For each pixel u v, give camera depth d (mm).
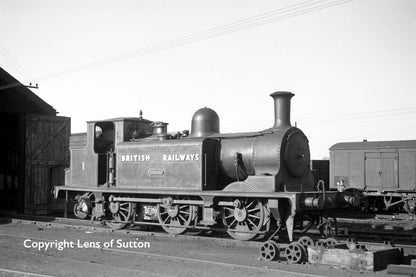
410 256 10930
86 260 10367
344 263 9570
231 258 10758
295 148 13016
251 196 12367
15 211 23625
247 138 13586
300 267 9758
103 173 16781
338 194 12930
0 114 24625
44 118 22797
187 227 13867
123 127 16203
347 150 27391
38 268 9438
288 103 13484
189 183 13914
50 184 23359
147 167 15031
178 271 9227
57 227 16469
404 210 26359
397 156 25547
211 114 14797
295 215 12531
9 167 26344
